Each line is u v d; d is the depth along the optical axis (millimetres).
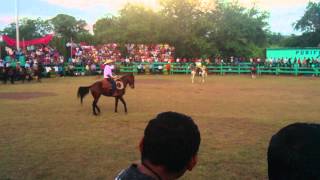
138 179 1962
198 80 36406
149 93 24562
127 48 51438
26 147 10328
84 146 10406
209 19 54500
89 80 36562
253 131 12297
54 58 45094
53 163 8852
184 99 21312
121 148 10156
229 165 8633
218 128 12773
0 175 8000
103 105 18891
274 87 28953
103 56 49656
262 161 8930
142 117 15172
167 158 1959
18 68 34094
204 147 10188
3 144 10672
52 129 12805
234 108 17703
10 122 14148
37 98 21828
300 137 1715
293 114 15914
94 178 7852
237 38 55156
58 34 70750
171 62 47719
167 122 2002
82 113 16328
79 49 49719
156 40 52000
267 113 16172
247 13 60969
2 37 46438
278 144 1745
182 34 51375
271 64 45062
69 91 25688
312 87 28891
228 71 47000
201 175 7961
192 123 2043
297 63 44125
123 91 16328
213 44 53344
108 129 12719
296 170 1679
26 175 8023
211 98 21781
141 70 47000
